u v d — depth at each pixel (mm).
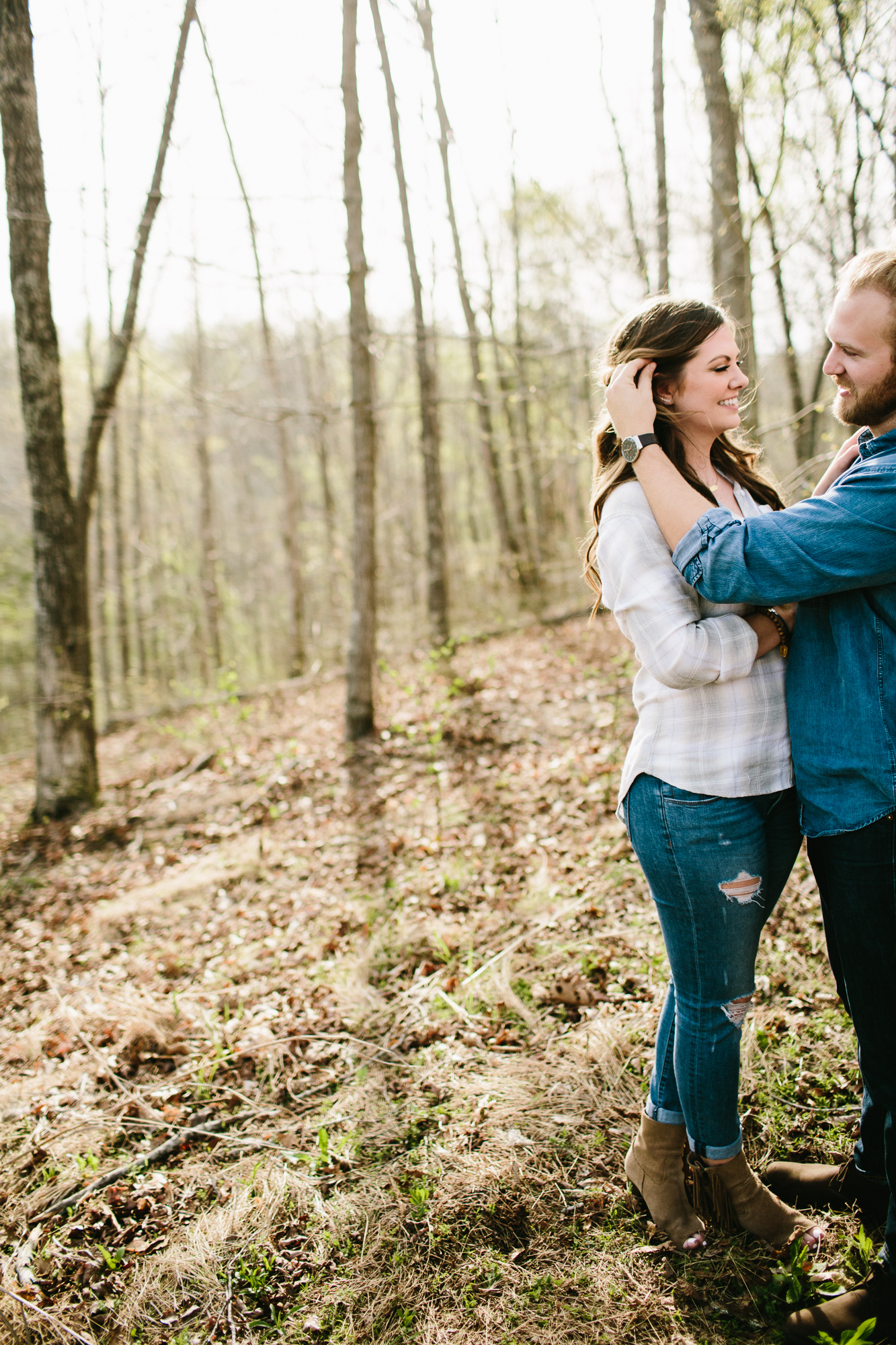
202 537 16766
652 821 1600
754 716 1544
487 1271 1844
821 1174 1880
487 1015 2838
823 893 1534
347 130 6500
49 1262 2059
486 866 4168
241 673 16922
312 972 3457
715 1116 1687
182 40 6648
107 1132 2584
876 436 1436
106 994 3625
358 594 7402
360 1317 1794
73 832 6684
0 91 6551
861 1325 1454
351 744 7242
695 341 1543
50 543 7230
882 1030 1476
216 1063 2836
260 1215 2102
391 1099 2492
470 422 18906
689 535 1454
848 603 1427
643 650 1515
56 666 7312
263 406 7289
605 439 1722
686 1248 1774
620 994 2777
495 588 15805
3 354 18297
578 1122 2232
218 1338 1806
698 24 4875
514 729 6680
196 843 5918
